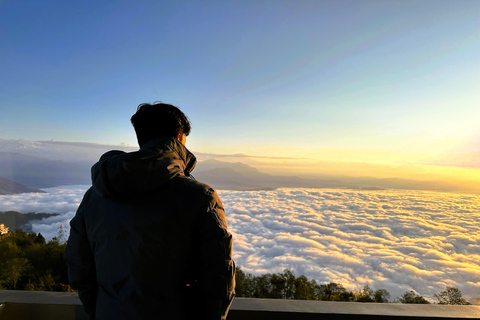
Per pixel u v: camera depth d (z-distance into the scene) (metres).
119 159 0.58
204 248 0.62
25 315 1.11
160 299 0.60
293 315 1.05
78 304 1.10
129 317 0.59
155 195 0.63
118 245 0.62
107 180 0.58
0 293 1.19
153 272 0.60
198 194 0.63
